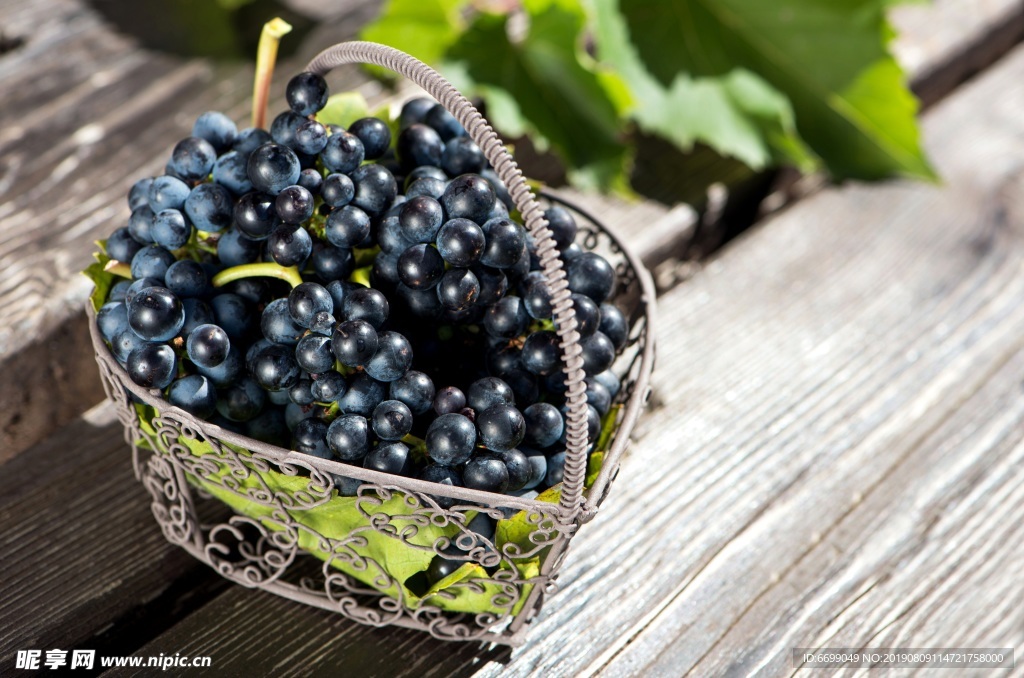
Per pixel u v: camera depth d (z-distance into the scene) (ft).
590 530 3.98
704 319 4.30
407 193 3.74
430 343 3.77
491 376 3.77
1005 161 4.81
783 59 4.48
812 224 4.50
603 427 3.82
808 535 4.02
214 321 3.72
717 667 3.87
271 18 4.62
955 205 4.56
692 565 3.97
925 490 4.09
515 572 3.70
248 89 4.45
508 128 4.38
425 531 3.67
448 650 3.86
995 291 4.40
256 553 3.92
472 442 3.65
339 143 3.70
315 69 3.76
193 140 3.74
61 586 3.90
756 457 4.10
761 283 4.37
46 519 3.97
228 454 3.67
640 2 4.47
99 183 4.26
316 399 3.69
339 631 3.87
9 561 3.92
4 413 4.03
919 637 3.93
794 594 3.96
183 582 3.93
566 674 3.85
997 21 5.26
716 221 4.51
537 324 3.78
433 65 4.42
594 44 4.67
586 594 3.92
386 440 3.67
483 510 3.61
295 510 3.70
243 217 3.68
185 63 4.48
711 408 4.16
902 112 4.46
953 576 4.00
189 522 3.82
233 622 3.87
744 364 4.23
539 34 4.37
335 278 3.72
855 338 4.29
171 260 3.73
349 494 3.68
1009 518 4.08
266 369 3.67
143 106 4.39
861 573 3.99
